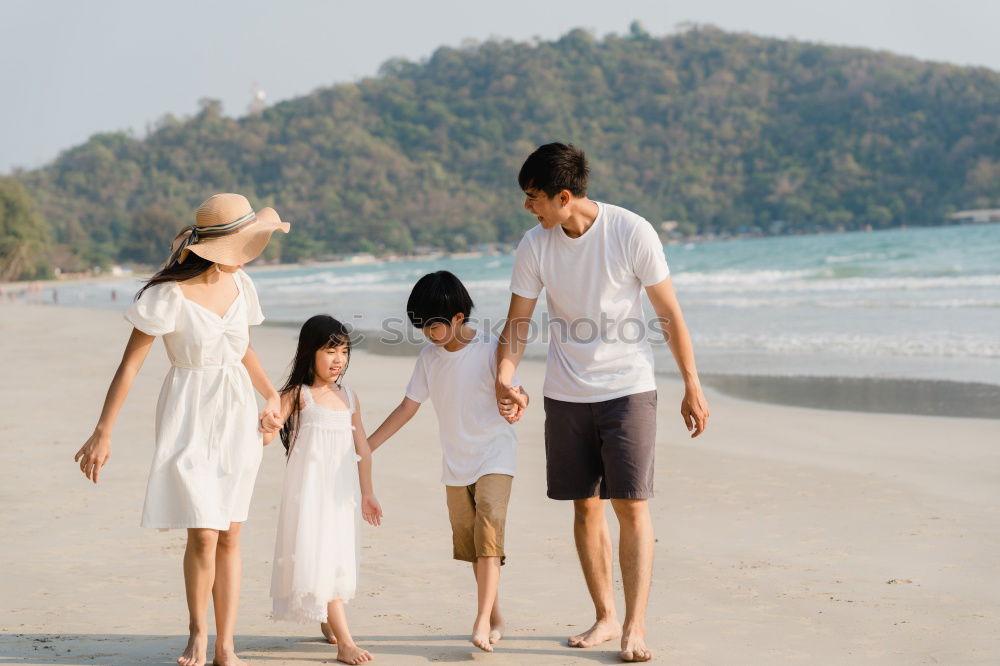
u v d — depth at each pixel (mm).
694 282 73312
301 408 6926
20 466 14297
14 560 9555
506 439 7355
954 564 9203
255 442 6668
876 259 92500
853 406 19922
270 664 6738
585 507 7355
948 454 14852
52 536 10461
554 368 7348
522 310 7352
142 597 8383
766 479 13445
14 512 11539
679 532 10789
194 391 6477
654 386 7273
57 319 62781
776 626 7578
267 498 12383
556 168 6863
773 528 10836
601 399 7129
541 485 13266
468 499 7398
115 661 6637
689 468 14320
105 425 6367
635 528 7027
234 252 6520
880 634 7332
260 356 33406
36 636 7277
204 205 6652
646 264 7086
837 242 154625
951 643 7090
